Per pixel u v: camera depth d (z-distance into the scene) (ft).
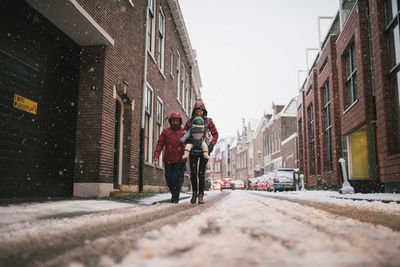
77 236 5.98
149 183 41.98
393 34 33.45
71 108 25.88
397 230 6.81
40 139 21.85
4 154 18.38
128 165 33.24
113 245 4.78
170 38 57.36
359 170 47.16
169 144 21.75
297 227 6.81
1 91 18.21
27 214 10.98
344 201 21.15
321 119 66.69
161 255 3.87
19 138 19.74
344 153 51.55
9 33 18.95
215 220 8.47
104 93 26.55
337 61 54.80
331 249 4.00
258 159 189.98
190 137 19.47
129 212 12.51
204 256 3.70
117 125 32.53
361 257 3.52
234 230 6.31
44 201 17.40
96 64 26.81
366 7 42.16
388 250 4.07
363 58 41.63
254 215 9.98
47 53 23.02
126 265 3.32
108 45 27.27
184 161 21.77
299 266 3.13
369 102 41.04
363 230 6.23
